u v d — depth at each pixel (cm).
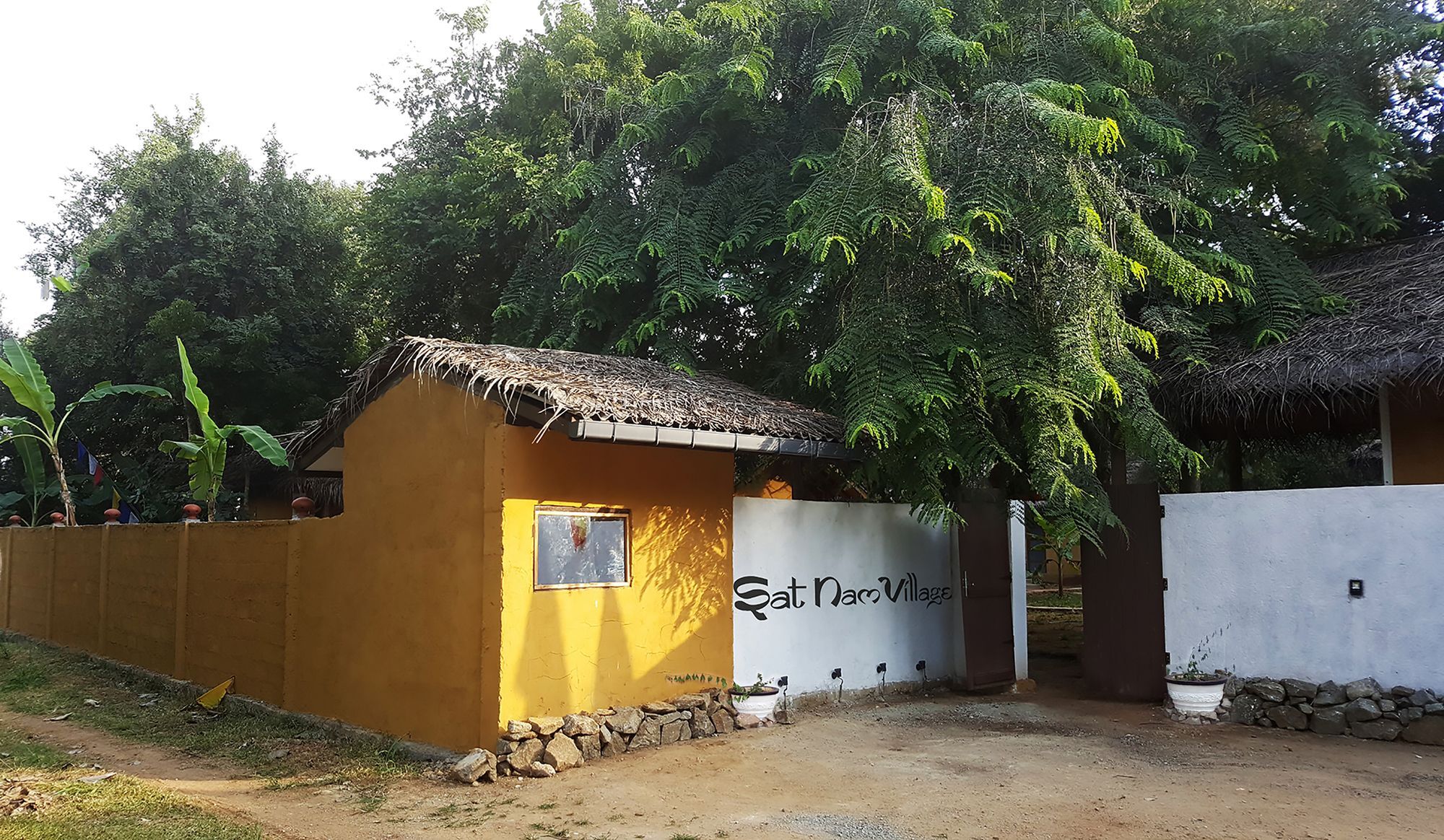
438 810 601
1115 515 952
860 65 1039
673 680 814
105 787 650
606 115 1306
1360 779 664
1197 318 1011
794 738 799
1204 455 1272
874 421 808
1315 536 844
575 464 752
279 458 1266
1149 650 943
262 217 1878
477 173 1386
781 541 917
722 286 1059
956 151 884
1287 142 1183
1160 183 1029
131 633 1211
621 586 781
